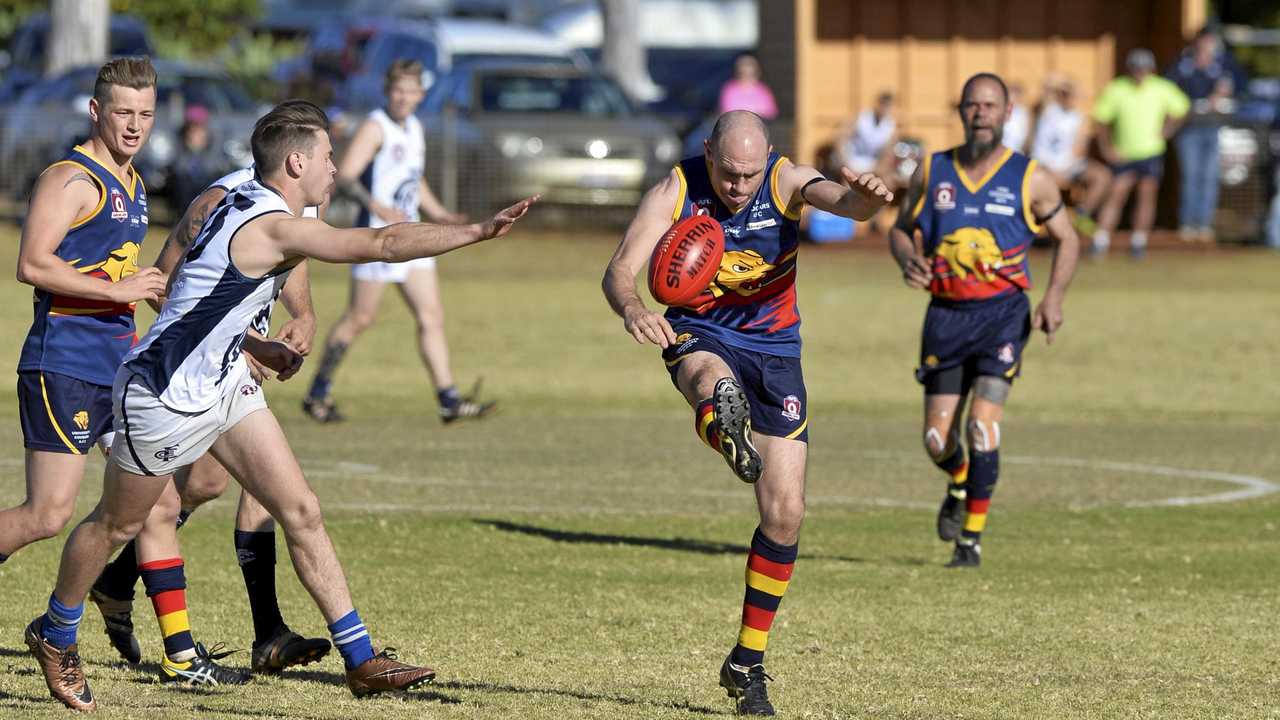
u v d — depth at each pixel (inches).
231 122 3774.6
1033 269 3469.5
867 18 3991.1
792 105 3961.6
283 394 2246.6
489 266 3393.2
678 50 5541.3
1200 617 1152.8
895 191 3799.2
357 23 4633.4
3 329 2667.3
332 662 999.0
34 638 866.8
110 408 946.7
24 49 4933.6
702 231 898.7
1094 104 4077.3
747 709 890.7
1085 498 1648.6
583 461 1802.4
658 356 2613.2
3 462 1668.3
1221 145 3892.7
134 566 963.3
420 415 2108.8
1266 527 1503.4
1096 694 948.0
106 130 945.5
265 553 947.3
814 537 1451.8
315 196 858.1
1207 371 2522.1
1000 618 1145.4
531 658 1010.7
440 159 3641.7
